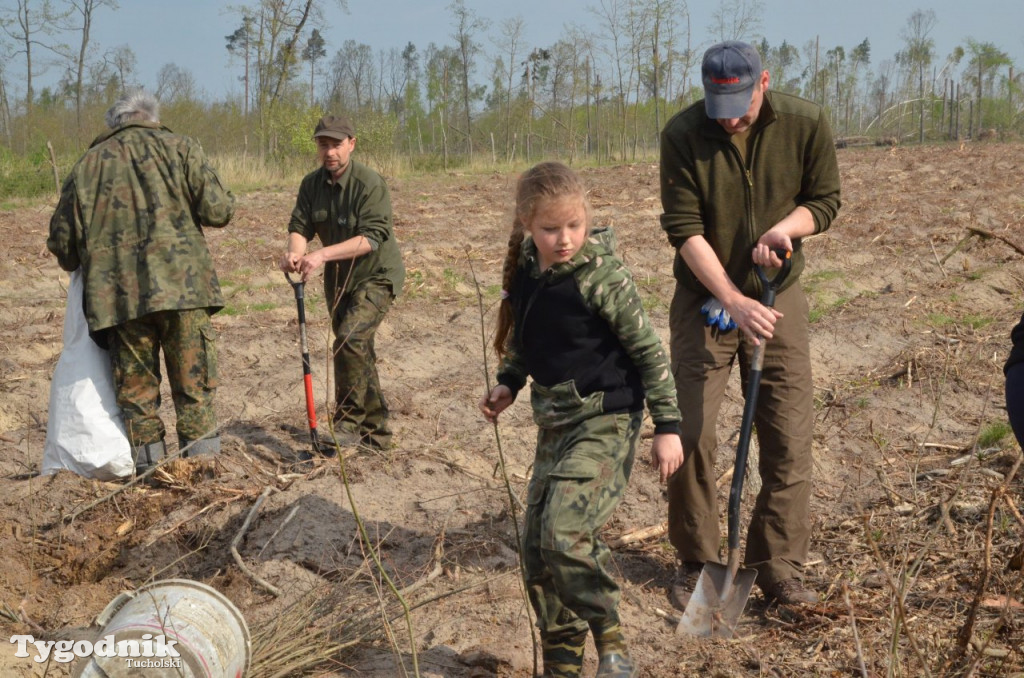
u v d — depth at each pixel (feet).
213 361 17.20
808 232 12.50
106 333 16.84
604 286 10.25
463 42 140.36
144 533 15.11
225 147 106.22
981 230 10.60
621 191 59.77
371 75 217.36
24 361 24.40
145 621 9.43
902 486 17.12
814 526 15.61
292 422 20.35
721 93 11.79
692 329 13.05
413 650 10.36
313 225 18.98
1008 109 101.65
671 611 13.23
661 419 10.45
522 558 10.87
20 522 15.39
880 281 34.58
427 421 20.81
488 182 71.05
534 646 11.00
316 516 14.97
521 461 18.89
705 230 12.87
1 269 35.47
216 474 16.85
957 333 26.91
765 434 12.98
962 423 20.61
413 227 46.80
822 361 25.18
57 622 13.11
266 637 11.68
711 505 13.25
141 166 16.56
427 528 15.11
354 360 18.39
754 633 12.53
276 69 109.60
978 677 10.87
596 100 110.22
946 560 13.89
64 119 108.58
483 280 34.76
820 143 12.47
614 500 10.47
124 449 16.70
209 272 16.96
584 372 10.46
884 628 12.16
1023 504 15.42
